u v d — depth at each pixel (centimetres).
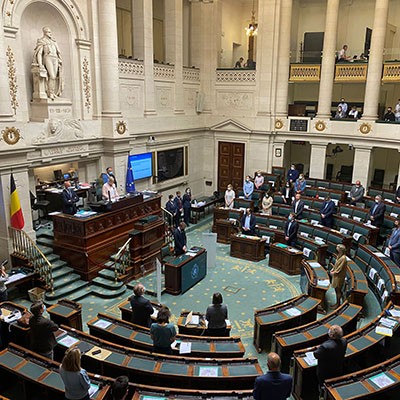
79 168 1611
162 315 702
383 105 2277
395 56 1906
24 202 1270
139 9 1712
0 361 675
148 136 1822
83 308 1131
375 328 786
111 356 692
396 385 610
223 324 830
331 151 2506
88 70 1536
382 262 1147
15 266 1252
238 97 2138
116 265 1230
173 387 670
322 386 646
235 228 1652
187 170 2145
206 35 2112
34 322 705
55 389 617
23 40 1345
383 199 1827
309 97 2455
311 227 1495
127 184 1672
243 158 2186
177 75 1958
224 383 655
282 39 2009
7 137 1193
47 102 1369
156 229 1378
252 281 1304
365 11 2180
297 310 923
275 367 535
